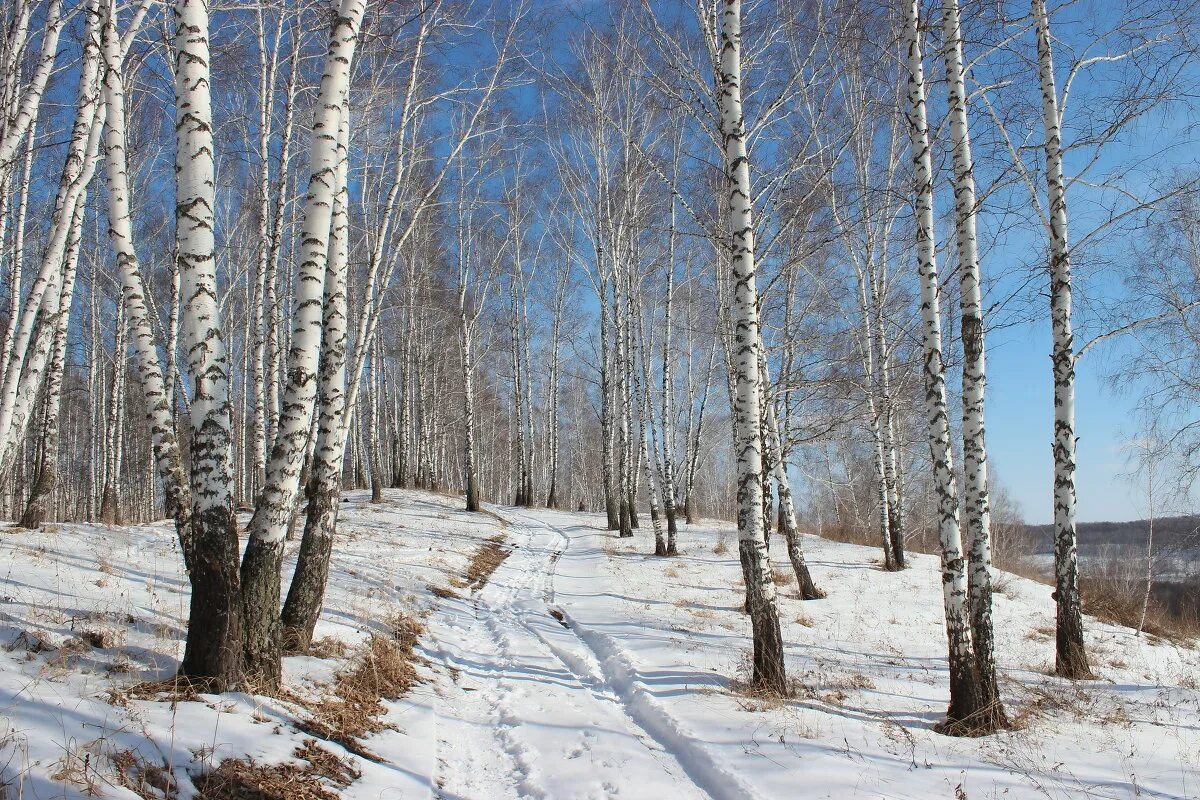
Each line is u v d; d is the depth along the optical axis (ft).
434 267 84.74
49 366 37.42
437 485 114.52
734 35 24.22
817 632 33.91
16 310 34.68
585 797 15.03
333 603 26.99
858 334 54.08
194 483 15.28
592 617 35.09
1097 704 23.70
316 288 17.57
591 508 154.92
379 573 36.29
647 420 70.79
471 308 84.84
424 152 52.54
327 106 17.80
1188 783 16.10
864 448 92.27
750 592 23.71
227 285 73.26
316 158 17.69
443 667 24.71
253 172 51.39
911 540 89.15
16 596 18.74
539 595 41.29
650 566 53.26
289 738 14.06
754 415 23.88
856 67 31.22
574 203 71.72
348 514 62.49
